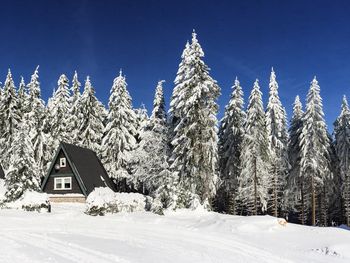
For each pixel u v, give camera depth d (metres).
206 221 25.31
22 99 53.31
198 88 32.19
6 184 32.47
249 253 14.95
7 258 12.18
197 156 32.28
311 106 40.22
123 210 30.41
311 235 20.22
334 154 48.25
